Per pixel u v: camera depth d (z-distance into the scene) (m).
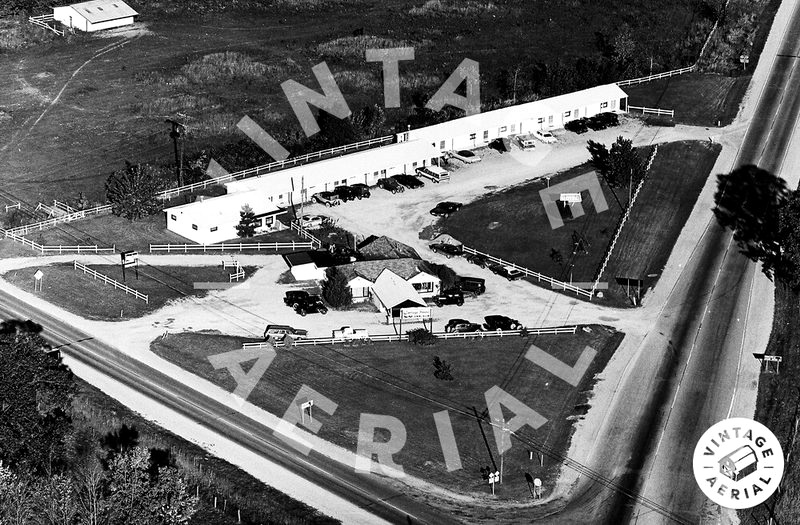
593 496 119.12
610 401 134.25
